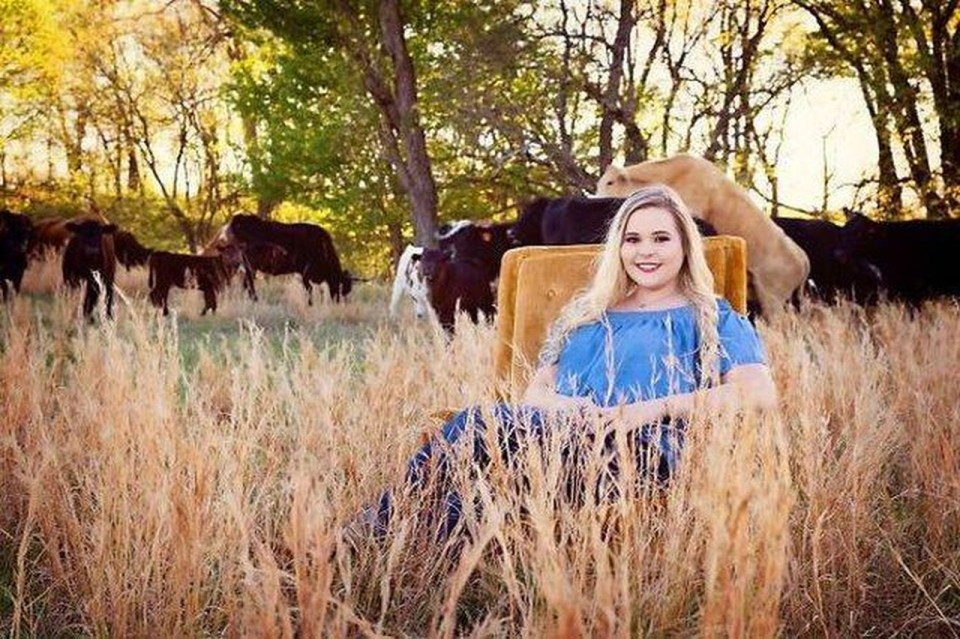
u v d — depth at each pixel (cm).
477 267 1172
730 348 340
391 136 1994
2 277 1490
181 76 2988
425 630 273
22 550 265
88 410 352
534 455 260
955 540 328
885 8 1620
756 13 1767
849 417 396
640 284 351
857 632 276
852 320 823
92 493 322
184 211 3188
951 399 427
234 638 251
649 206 350
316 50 2109
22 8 2664
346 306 1520
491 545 295
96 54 2898
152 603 264
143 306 359
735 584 205
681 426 319
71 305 745
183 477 285
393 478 328
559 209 909
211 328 1253
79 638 270
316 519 215
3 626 271
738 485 214
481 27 1692
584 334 357
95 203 3125
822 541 292
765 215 866
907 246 1214
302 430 348
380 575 286
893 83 1638
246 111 2298
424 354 496
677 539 256
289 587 278
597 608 208
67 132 3091
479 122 1689
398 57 1916
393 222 2311
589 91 1678
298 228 1798
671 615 247
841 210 1755
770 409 284
